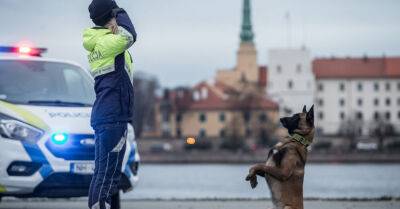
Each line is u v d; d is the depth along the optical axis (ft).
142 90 579.89
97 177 32.55
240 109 549.54
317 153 410.72
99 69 32.50
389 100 651.25
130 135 44.57
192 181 221.25
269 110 547.08
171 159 421.18
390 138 487.61
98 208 32.35
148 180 228.63
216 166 387.75
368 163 408.05
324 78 651.25
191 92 581.53
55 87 45.16
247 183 205.05
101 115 32.32
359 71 653.71
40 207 52.24
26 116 42.11
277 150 33.47
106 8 33.01
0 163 41.16
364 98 651.25
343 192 147.33
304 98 607.37
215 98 570.46
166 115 579.07
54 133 41.78
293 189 33.37
